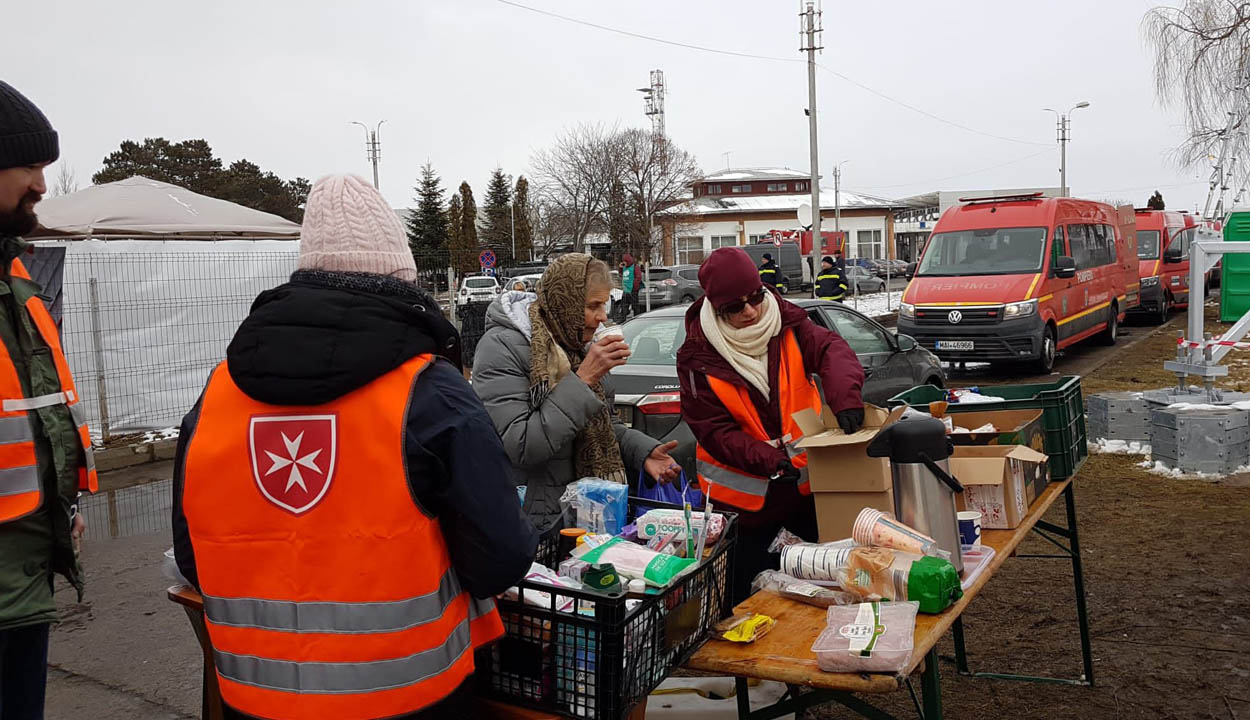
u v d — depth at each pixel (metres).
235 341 1.65
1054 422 3.52
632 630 1.81
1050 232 13.27
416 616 1.62
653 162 44.59
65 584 5.60
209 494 1.67
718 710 2.72
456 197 66.50
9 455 2.34
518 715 1.89
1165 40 19.92
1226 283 14.45
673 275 30.75
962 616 4.52
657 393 5.93
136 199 11.19
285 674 1.63
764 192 71.56
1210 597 4.57
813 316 7.29
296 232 12.58
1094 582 4.88
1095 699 3.60
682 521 2.29
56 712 3.88
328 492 1.59
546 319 2.80
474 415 1.66
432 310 1.76
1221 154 19.55
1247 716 3.40
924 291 13.28
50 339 2.51
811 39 26.89
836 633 1.98
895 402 3.55
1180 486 6.72
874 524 2.33
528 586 1.85
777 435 3.24
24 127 2.28
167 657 4.46
